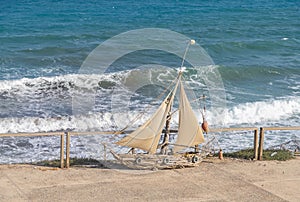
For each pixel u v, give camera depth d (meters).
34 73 32.75
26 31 54.28
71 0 104.31
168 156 13.80
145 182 13.00
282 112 25.31
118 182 12.98
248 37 54.03
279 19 74.19
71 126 22.00
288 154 15.75
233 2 108.50
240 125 22.91
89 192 12.28
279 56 42.88
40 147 18.78
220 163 14.73
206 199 12.08
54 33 52.53
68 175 13.47
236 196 12.31
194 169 14.06
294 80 33.38
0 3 95.12
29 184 12.76
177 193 12.35
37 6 89.62
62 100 26.11
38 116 23.06
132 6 92.50
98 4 95.75
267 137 20.34
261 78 33.66
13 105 24.84
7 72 32.81
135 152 14.91
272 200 12.19
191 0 111.38
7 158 17.36
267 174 13.92
